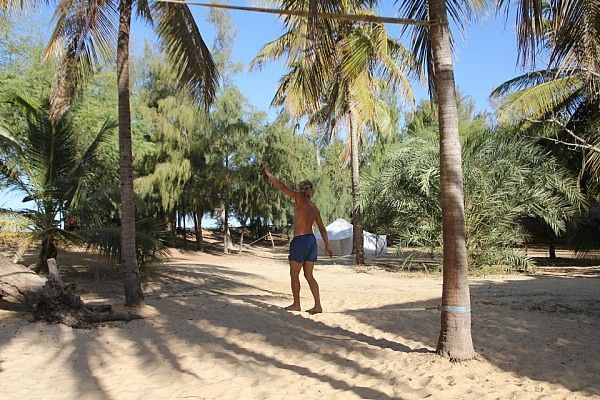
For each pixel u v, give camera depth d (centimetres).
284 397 456
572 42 571
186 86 960
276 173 2958
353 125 1961
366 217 1944
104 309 772
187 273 1405
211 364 558
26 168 1091
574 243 2080
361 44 1244
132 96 2520
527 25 568
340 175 3962
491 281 1377
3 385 496
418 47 706
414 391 455
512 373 500
